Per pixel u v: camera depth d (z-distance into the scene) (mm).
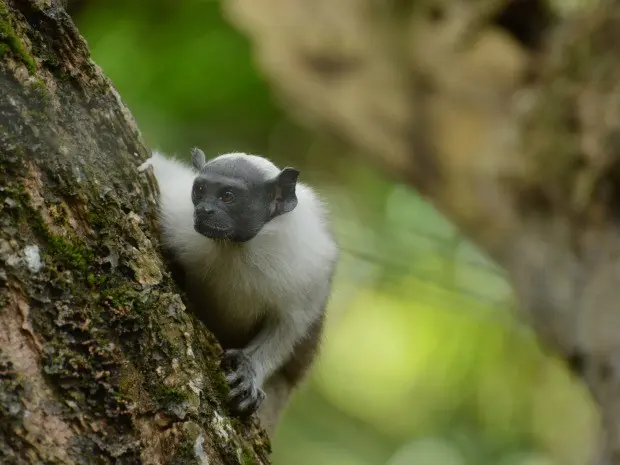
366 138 10219
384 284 12102
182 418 3926
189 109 10984
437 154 9844
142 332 3906
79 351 3668
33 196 3723
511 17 9414
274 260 5430
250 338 5785
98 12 11008
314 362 6340
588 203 8297
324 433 12477
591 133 8133
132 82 10734
